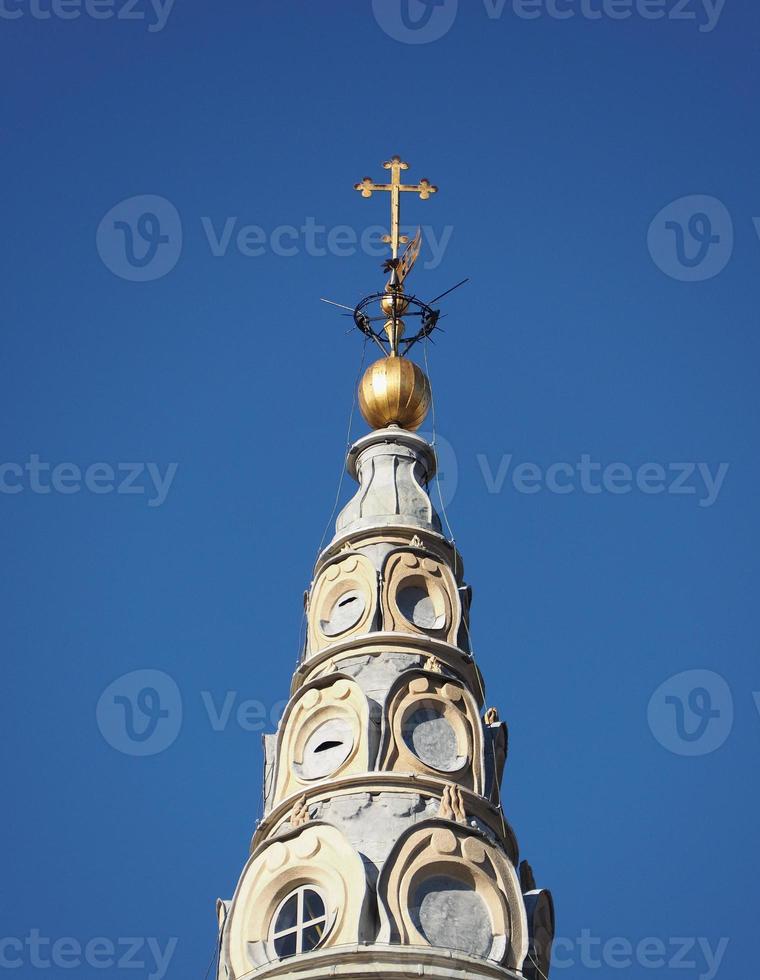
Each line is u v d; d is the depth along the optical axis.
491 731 174.88
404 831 158.50
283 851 159.62
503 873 159.62
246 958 156.12
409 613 182.50
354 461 198.12
